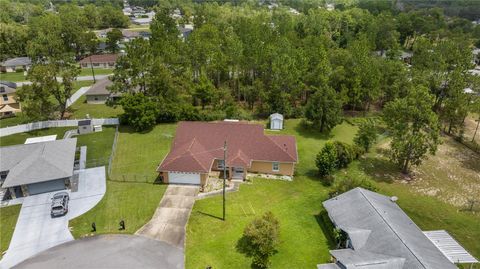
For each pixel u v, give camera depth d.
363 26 126.94
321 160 44.50
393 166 50.09
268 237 30.53
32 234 34.00
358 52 69.81
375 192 37.66
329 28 132.50
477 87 64.75
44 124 62.03
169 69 71.56
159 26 101.25
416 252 26.97
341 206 34.19
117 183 43.25
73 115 68.75
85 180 43.94
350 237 29.61
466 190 44.44
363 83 66.88
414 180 46.50
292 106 69.00
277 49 74.00
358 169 48.91
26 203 39.28
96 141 56.31
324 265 27.84
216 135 47.75
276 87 65.56
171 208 38.09
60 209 36.62
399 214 33.22
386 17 124.62
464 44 96.50
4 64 107.44
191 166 42.19
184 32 143.00
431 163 51.38
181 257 31.00
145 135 58.56
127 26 177.75
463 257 29.80
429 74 67.88
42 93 60.34
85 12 170.50
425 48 82.88
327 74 67.75
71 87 65.56
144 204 38.78
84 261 30.42
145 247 32.16
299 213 37.81
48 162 42.34
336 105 58.00
